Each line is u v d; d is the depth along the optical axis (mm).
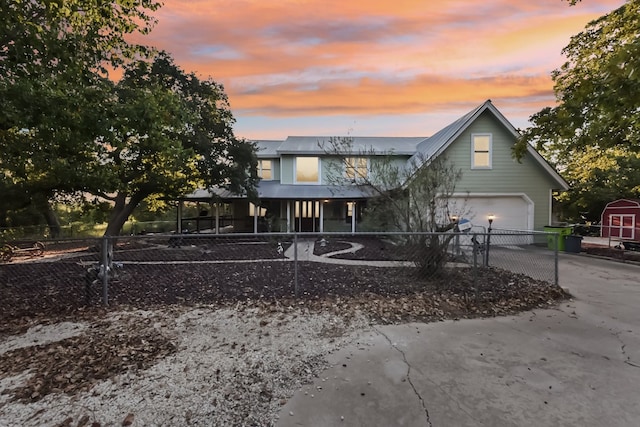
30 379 3088
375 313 4855
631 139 7516
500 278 6895
